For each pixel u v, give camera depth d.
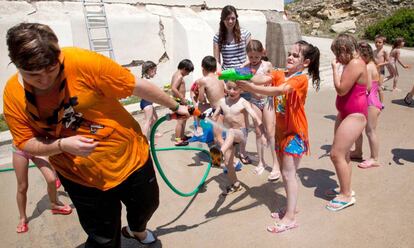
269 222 3.54
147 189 2.68
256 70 4.50
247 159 5.01
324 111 7.79
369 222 3.45
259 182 4.44
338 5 24.48
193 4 11.23
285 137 3.21
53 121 2.21
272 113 4.34
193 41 10.12
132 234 3.18
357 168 4.71
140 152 2.62
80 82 2.16
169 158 5.39
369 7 23.67
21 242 3.46
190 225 3.55
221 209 3.84
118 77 2.26
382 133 6.08
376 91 4.57
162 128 6.98
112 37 9.34
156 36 10.18
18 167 3.46
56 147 2.17
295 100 3.06
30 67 1.79
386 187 4.15
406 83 10.43
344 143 3.51
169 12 10.49
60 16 8.66
